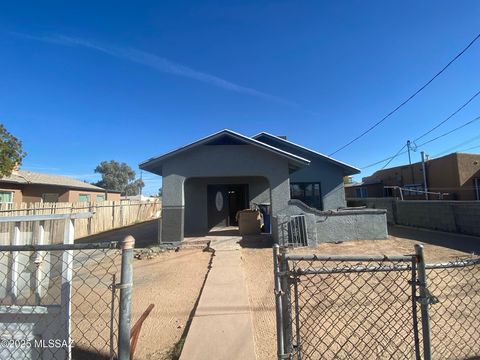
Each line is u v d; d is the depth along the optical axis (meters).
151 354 3.48
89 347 3.61
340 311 4.31
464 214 11.69
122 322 2.12
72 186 26.33
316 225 10.92
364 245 10.30
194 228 14.26
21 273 2.58
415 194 25.12
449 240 10.67
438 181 22.97
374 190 30.91
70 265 2.49
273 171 11.39
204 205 14.50
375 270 2.43
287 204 11.26
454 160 21.44
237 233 12.92
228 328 3.89
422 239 11.10
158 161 11.18
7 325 2.52
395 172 28.11
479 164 21.34
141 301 5.30
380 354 3.17
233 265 7.47
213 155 11.33
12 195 21.20
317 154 16.33
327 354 3.21
